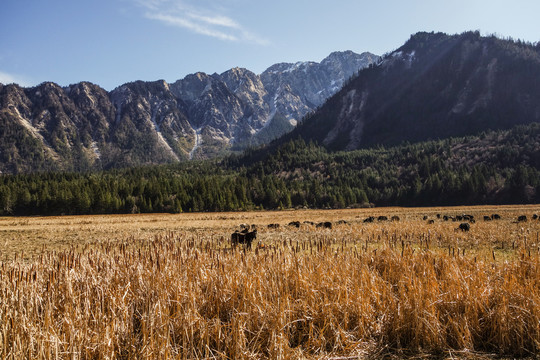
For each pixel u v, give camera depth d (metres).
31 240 24.25
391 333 4.91
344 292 5.50
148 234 27.36
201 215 73.81
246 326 4.70
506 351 4.60
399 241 16.53
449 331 4.89
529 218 32.69
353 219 47.97
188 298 5.02
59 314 4.50
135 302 5.08
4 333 3.70
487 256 8.84
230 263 6.57
